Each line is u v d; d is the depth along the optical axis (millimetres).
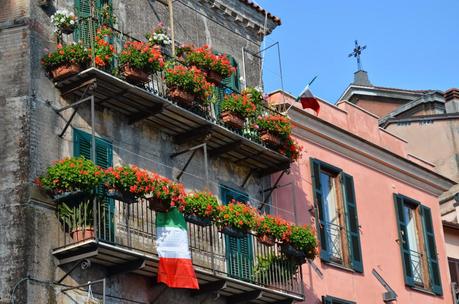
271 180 23812
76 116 18875
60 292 17328
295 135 24734
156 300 19188
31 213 17312
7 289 16891
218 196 21891
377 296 25781
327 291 24031
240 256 21266
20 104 18172
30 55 18578
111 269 18281
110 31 19281
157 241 18453
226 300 20859
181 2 23047
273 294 20906
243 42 24781
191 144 21484
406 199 28469
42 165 17922
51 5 19453
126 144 19797
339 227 25344
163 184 18500
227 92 23109
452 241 31016
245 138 21609
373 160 27516
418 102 38906
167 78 20125
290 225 21438
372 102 41875
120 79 18766
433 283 28203
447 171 35438
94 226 17141
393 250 27156
